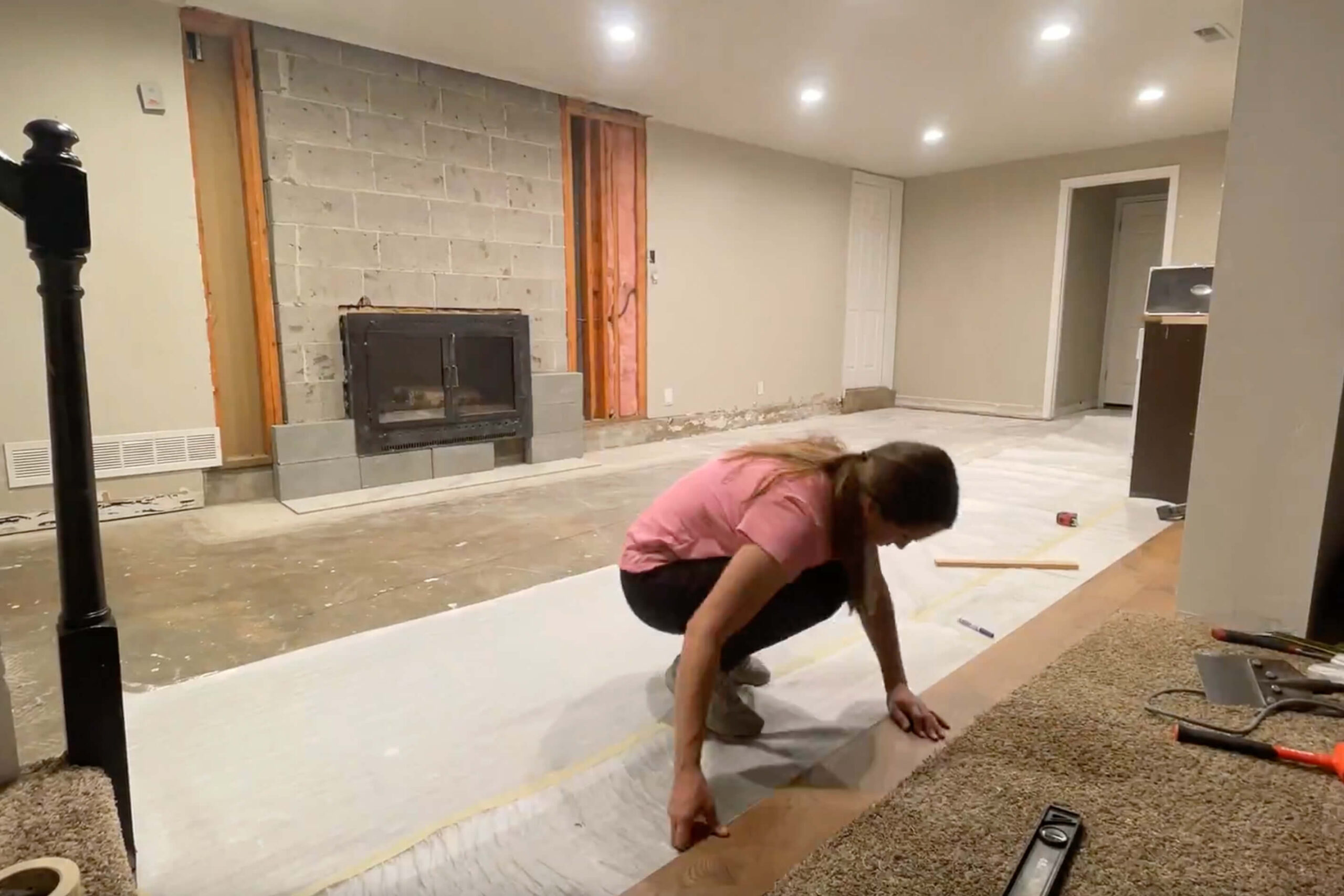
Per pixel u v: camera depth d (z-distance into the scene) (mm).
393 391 4109
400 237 4125
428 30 3701
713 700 1578
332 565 2760
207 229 3629
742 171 6117
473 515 3475
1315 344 1852
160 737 1622
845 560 1296
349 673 1915
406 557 2855
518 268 4641
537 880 1185
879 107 5156
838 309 7207
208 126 3586
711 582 1420
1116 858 1163
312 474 3822
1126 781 1357
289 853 1260
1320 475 1880
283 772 1496
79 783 1041
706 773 1463
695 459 4949
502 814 1348
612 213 5250
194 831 1318
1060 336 6957
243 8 3420
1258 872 1131
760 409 6598
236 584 2555
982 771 1390
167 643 2098
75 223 1020
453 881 1189
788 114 5301
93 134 3221
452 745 1587
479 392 4543
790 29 3783
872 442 5617
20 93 3055
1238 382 1966
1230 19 3723
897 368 8016
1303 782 1351
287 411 3830
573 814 1354
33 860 846
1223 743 1448
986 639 2105
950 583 2557
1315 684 1665
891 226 7656
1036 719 1567
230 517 3443
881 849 1188
